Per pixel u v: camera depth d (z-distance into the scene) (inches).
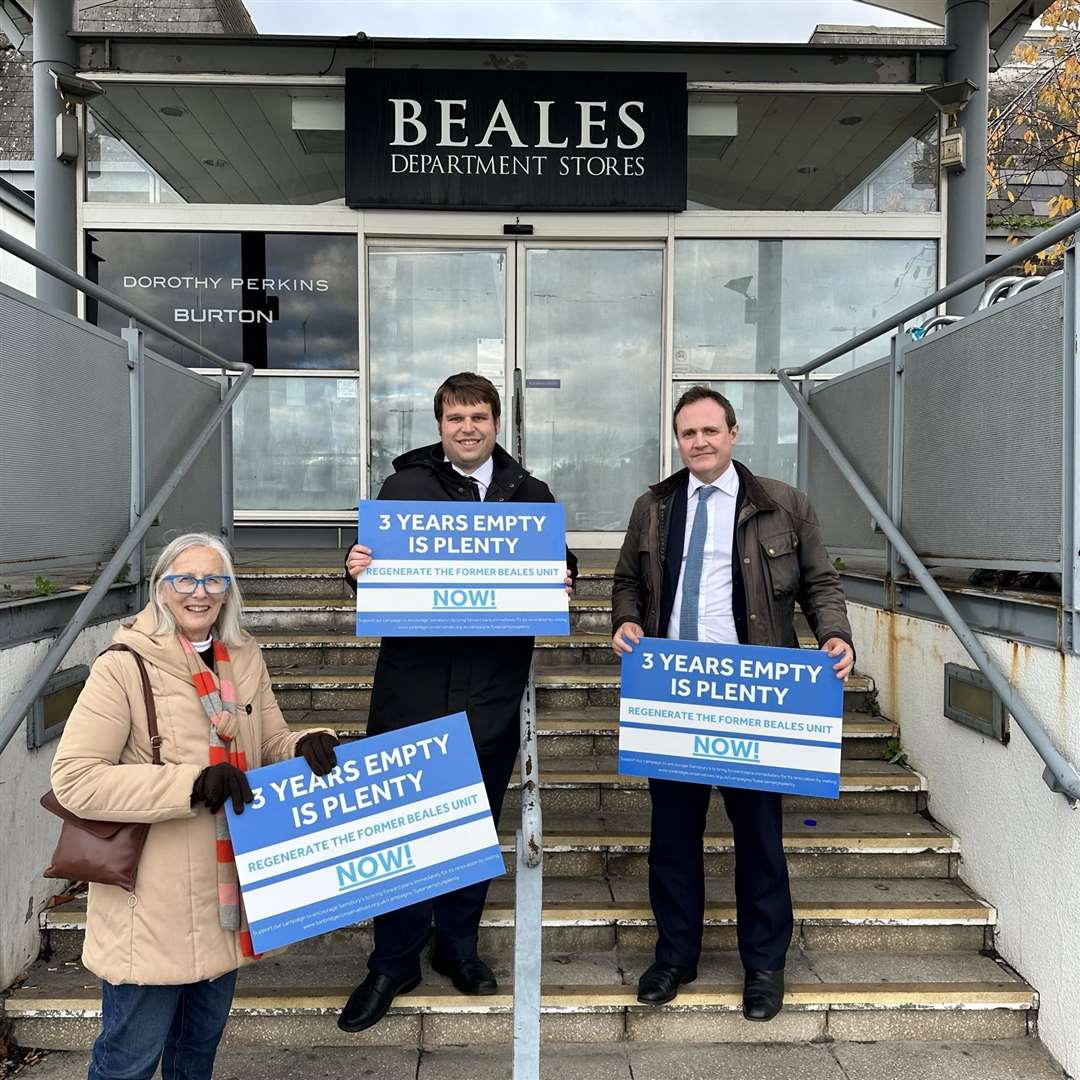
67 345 126.9
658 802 109.5
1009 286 153.3
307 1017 108.9
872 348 254.4
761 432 256.4
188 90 245.4
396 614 98.7
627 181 245.6
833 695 99.4
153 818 73.7
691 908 109.7
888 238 250.8
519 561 100.2
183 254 249.0
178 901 76.0
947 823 134.0
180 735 77.6
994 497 119.0
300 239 250.1
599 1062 105.9
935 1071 104.0
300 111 247.0
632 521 113.3
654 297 256.4
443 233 249.0
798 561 106.7
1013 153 379.2
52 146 240.1
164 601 79.9
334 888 81.2
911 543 144.9
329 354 252.5
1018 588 118.0
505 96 242.4
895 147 252.1
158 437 161.2
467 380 104.4
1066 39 366.6
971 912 120.1
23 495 114.9
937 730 136.6
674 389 255.1
